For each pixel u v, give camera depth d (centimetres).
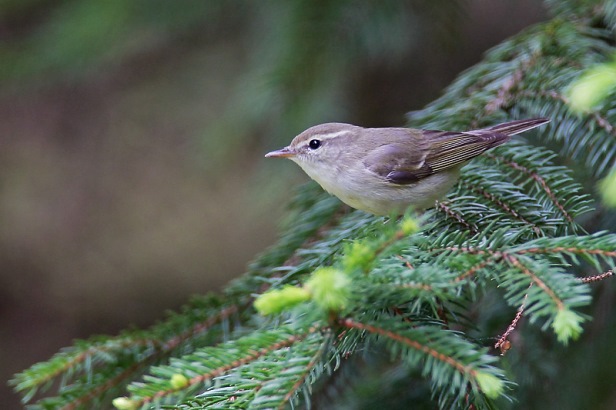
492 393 462
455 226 748
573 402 891
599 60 855
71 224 1788
